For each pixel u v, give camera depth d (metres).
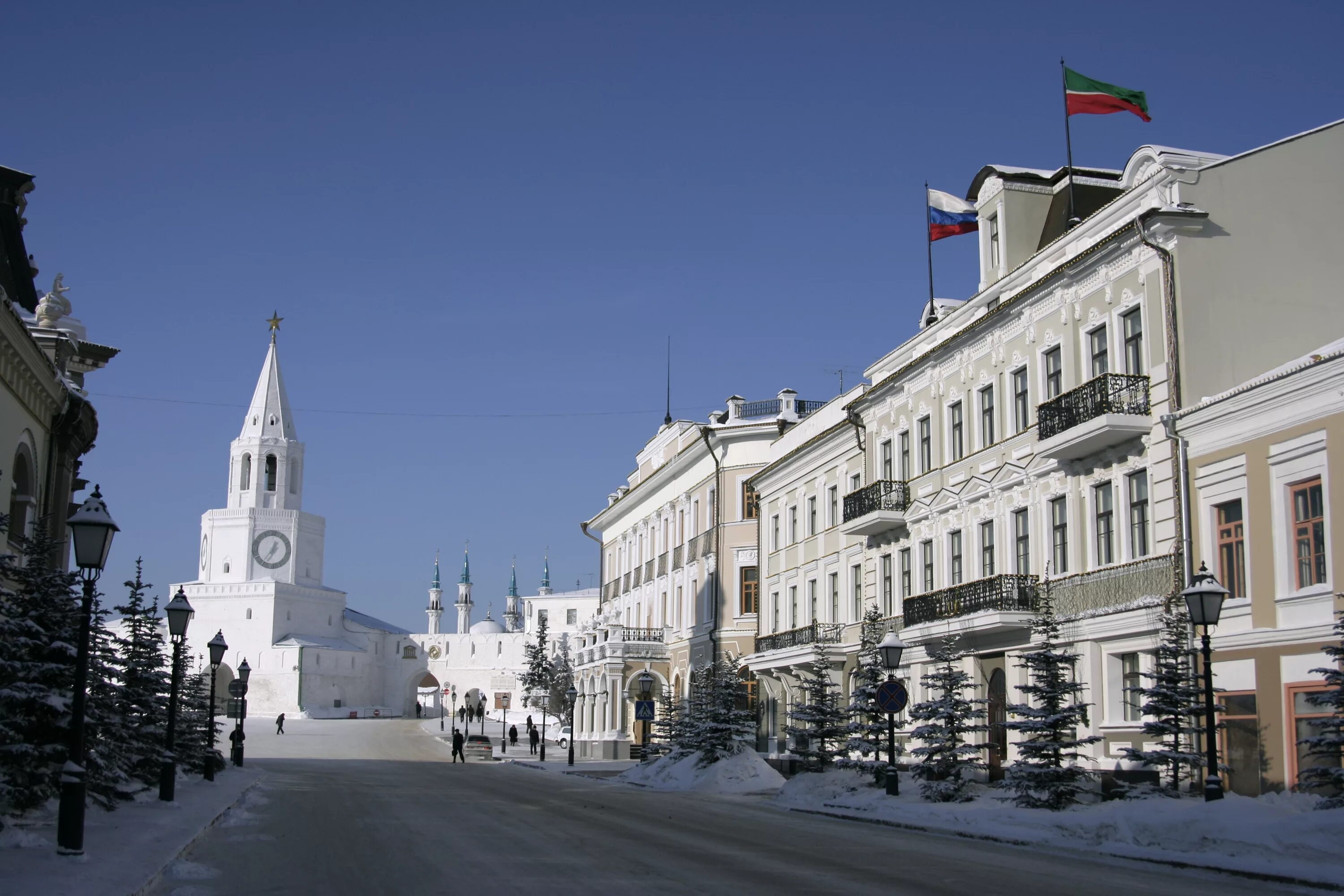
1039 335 32.38
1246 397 25.12
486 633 191.75
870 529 40.78
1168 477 27.14
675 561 65.50
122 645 29.03
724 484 58.81
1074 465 30.64
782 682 50.31
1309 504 23.86
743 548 57.81
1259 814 19.03
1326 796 21.31
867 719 36.31
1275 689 23.98
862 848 20.80
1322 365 23.31
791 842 21.55
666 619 67.12
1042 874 17.14
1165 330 27.36
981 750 34.19
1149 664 27.81
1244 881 16.47
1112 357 29.34
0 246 29.89
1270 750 24.02
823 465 47.47
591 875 16.09
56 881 13.78
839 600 45.50
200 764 36.62
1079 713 26.64
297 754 73.94
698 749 44.50
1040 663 26.95
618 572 78.31
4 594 20.03
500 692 174.38
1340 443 22.98
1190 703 24.73
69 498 30.14
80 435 31.25
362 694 165.00
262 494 159.62
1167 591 26.89
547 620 156.12
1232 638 25.09
